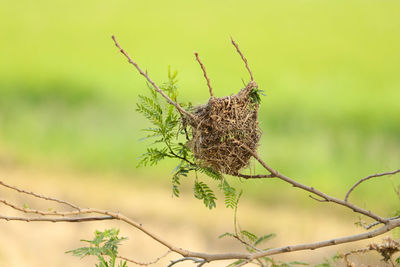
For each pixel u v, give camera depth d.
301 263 5.93
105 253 5.04
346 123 29.34
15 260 12.99
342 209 19.78
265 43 55.22
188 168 5.38
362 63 46.88
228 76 42.94
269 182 21.23
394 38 55.25
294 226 18.03
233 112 5.36
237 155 5.34
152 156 5.36
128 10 67.81
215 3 72.69
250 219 18.27
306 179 22.12
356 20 63.06
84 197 19.19
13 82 34.25
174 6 70.69
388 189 21.45
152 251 15.57
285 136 27.38
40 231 15.07
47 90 32.62
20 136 25.05
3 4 67.62
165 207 18.64
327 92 36.03
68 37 55.38
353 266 5.66
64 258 13.95
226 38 57.22
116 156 23.11
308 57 49.34
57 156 23.12
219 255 5.07
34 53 47.25
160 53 50.47
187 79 40.25
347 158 24.61
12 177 20.27
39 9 66.31
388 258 5.68
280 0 74.56
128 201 19.03
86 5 69.69
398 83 39.69
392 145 26.84
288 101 33.66
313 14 66.88
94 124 27.03
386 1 71.06
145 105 5.26
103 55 48.62
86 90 32.66
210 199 5.29
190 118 5.32
